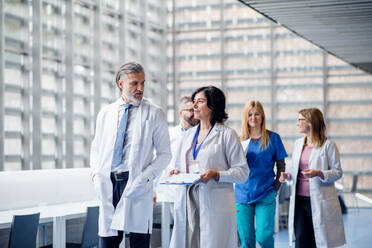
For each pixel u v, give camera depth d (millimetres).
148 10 15117
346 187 14742
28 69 10289
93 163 3783
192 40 15742
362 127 14703
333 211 4863
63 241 4527
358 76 14703
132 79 3639
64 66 11328
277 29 15219
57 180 6105
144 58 14445
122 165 3648
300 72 15094
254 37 15391
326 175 4738
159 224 6141
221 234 3559
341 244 4883
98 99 12422
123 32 13422
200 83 15727
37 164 10312
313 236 4992
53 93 11203
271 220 4723
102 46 13141
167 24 15789
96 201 6074
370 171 14625
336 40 9477
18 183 5598
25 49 10242
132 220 3615
